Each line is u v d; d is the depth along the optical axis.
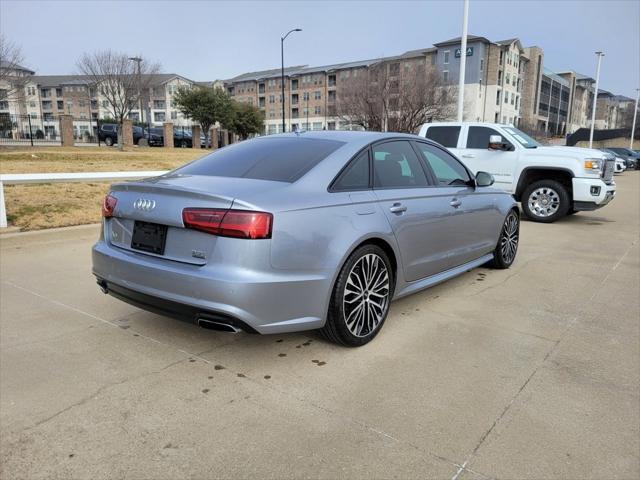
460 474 2.26
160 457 2.35
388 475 2.24
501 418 2.70
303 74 93.25
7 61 26.84
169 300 3.01
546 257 6.62
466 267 4.98
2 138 29.97
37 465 2.28
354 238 3.31
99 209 8.66
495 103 66.44
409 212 3.89
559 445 2.47
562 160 9.42
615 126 129.62
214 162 3.83
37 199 8.59
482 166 10.15
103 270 3.45
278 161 3.56
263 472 2.25
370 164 3.78
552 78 87.56
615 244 7.56
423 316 4.25
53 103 92.94
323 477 2.22
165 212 3.06
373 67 43.00
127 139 33.78
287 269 2.97
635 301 4.75
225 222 2.85
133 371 3.18
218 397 2.88
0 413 2.69
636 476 2.26
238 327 2.90
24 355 3.39
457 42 63.56
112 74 34.75
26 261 5.87
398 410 2.76
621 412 2.79
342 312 3.33
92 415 2.68
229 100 49.47
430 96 37.72
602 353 3.55
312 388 2.99
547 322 4.15
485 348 3.61
